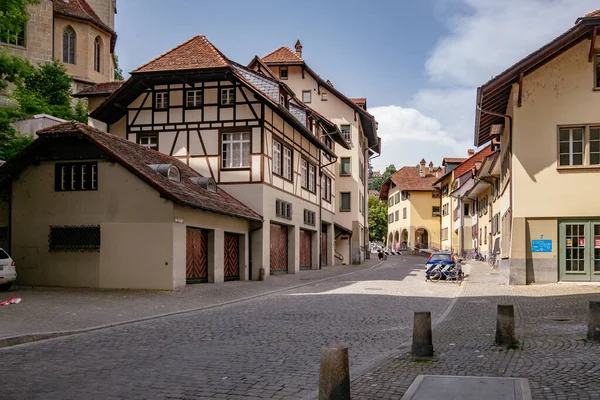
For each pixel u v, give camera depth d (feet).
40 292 60.08
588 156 68.80
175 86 89.66
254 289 69.56
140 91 90.43
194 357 28.40
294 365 26.50
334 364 17.94
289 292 67.77
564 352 27.40
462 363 25.77
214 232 75.00
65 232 66.28
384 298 58.75
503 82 69.21
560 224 69.31
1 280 59.16
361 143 165.27
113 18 190.60
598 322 29.81
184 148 88.53
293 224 102.17
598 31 67.26
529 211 69.72
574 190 68.90
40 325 38.29
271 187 90.12
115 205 65.00
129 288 63.98
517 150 70.44
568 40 67.92
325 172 128.47
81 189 66.28
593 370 23.29
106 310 47.39
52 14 153.79
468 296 60.08
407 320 42.45
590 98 68.95
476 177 116.16
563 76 69.56
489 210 124.36
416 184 239.50
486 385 21.09
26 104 122.62
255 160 86.22
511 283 70.08
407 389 21.31
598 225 68.39
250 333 36.35
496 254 110.93
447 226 209.05
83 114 139.64
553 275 69.00
